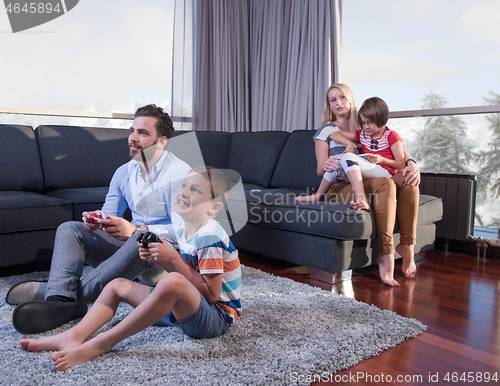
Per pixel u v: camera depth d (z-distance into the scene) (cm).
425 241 235
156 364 106
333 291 183
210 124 412
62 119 347
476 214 290
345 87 235
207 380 99
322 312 150
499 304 173
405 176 204
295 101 349
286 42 364
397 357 120
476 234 272
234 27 401
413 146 317
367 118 214
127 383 96
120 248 140
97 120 364
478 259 251
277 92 371
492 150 277
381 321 143
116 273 135
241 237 234
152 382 97
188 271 114
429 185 275
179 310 112
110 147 283
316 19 335
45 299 133
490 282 205
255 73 397
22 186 245
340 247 188
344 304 160
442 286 196
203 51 400
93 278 137
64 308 128
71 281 136
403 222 206
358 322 141
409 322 144
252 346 119
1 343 116
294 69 353
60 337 111
